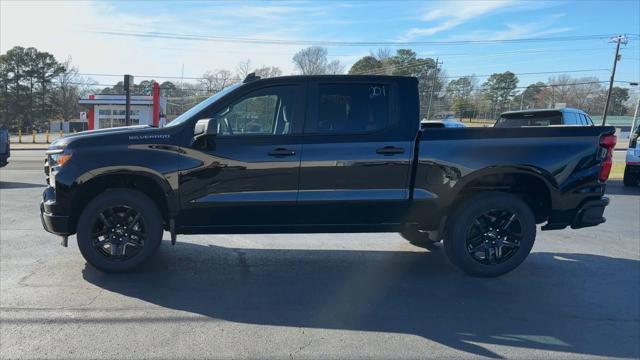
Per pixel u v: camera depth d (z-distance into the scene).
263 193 5.25
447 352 3.77
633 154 14.58
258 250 6.68
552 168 5.55
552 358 3.71
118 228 5.35
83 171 5.09
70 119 83.75
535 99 80.38
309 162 5.25
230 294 4.95
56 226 5.19
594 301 4.93
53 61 80.31
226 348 3.77
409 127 5.40
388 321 4.35
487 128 5.48
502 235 5.68
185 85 55.53
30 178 14.72
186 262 6.01
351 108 5.39
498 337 4.06
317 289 5.15
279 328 4.16
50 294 4.83
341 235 7.65
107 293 4.89
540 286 5.37
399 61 63.06
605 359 3.72
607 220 9.39
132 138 5.19
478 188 5.76
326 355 3.69
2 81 77.19
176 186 5.19
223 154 5.18
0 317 4.25
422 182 5.41
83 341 3.84
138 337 3.93
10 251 6.28
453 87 73.38
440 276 5.67
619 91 91.69
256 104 5.30
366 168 5.32
